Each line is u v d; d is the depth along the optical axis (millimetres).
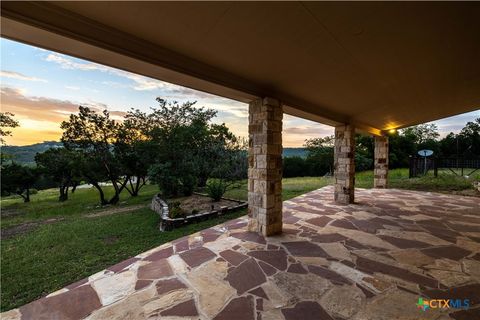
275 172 3389
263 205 3299
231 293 1886
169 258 2596
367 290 1894
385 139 8258
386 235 3256
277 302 1750
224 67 2551
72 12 1557
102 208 8461
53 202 10734
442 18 1814
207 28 1801
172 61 2182
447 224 3777
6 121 7691
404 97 4148
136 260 2568
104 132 9531
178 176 8266
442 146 19250
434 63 2719
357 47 2232
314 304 1719
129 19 1657
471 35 2098
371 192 7340
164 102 8938
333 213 4578
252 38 1976
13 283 2574
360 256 2564
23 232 5234
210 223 4934
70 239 4285
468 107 5469
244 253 2689
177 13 1596
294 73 2760
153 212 6711
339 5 1598
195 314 1629
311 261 2453
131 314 1645
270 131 3299
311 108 4230
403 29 1956
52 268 2967
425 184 8930
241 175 8750
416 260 2443
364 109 4777
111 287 2018
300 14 1678
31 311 1716
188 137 8711
